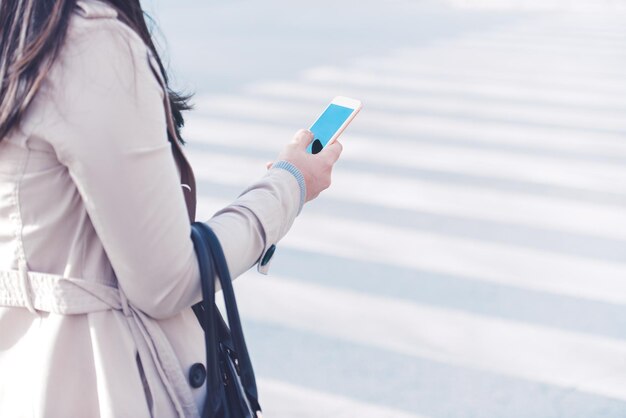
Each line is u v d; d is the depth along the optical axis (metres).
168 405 1.39
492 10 15.80
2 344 1.39
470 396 3.34
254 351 3.66
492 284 4.29
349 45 11.48
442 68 10.11
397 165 6.32
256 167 6.20
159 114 1.25
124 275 1.27
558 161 6.52
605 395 3.34
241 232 1.40
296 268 4.46
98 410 1.36
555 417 3.21
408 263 4.53
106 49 1.22
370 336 3.77
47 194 1.29
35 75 1.21
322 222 5.12
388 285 4.27
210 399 1.42
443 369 3.52
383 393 3.37
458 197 5.64
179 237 1.27
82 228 1.31
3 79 1.25
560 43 12.18
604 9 16.30
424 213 5.30
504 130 7.43
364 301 4.10
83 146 1.20
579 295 4.19
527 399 3.31
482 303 4.09
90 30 1.22
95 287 1.33
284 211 1.48
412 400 3.32
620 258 4.66
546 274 4.43
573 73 9.99
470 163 6.42
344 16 14.35
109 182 1.21
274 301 4.09
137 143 1.22
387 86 9.05
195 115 7.61
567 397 3.32
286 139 6.93
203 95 8.38
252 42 11.45
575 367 3.54
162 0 15.21
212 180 5.88
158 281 1.27
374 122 7.59
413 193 5.70
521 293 4.20
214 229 1.37
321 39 11.88
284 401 3.31
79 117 1.20
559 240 4.90
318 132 1.73
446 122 7.65
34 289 1.34
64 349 1.34
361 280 4.32
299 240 4.84
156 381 1.37
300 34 12.28
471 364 3.55
